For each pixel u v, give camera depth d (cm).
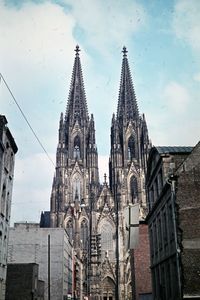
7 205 4125
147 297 4975
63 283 7088
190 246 3083
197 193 3244
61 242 7231
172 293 3306
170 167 3566
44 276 7019
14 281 5084
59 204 12050
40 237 7269
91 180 12638
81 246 11744
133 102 13988
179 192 3256
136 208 2967
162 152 3766
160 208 3866
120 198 12069
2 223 3812
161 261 3788
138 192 12412
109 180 13550
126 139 13312
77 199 12450
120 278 10731
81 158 13088
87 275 11194
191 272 3002
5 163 3978
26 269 5138
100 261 11256
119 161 12912
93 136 13475
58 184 12350
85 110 13938
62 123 13488
